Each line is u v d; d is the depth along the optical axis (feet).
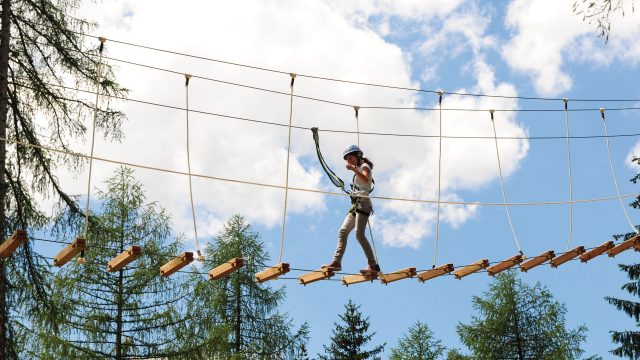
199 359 66.69
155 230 68.54
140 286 66.33
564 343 88.43
